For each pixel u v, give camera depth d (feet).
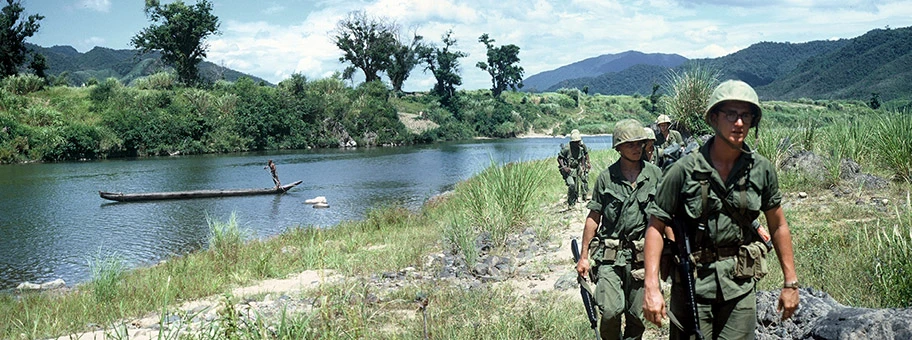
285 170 134.10
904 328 11.92
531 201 45.19
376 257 37.22
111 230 61.67
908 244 19.24
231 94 236.43
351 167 141.38
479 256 34.09
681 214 10.36
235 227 46.98
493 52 439.22
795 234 28.86
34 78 220.64
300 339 16.63
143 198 83.61
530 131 369.30
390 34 363.35
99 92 213.46
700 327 10.38
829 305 15.11
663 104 55.16
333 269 36.04
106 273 34.24
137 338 23.07
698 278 10.28
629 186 15.10
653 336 18.44
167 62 285.02
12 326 26.43
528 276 28.99
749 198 9.91
